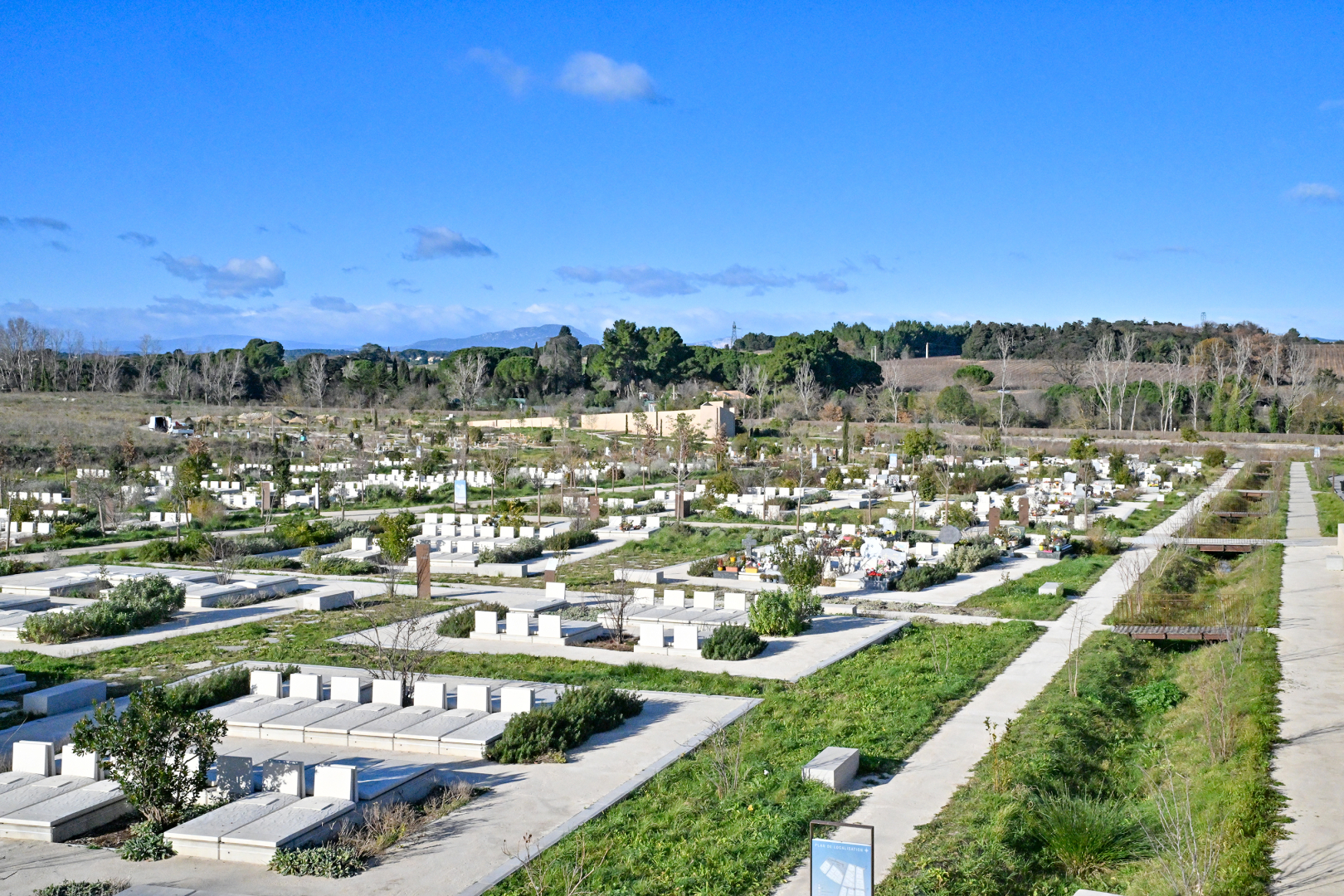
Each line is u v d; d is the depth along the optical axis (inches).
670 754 660.7
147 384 5032.0
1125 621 1063.6
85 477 2442.2
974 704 778.8
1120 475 2701.8
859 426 4185.5
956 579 1401.3
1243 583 1306.6
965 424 4407.0
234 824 518.3
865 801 576.7
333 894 464.4
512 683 844.0
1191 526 1750.7
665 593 1171.9
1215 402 4407.0
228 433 3649.1
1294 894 436.5
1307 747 630.5
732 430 3998.5
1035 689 824.9
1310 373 5098.4
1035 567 1507.1
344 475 2746.1
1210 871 436.8
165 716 552.1
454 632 1047.6
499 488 2647.6
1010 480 2691.9
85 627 1045.8
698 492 2465.6
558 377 5595.5
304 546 1748.3
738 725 724.0
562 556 1557.6
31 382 4879.4
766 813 549.0
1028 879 486.6
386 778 589.3
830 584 1334.9
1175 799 511.8
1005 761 628.7
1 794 567.2
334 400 5000.0
